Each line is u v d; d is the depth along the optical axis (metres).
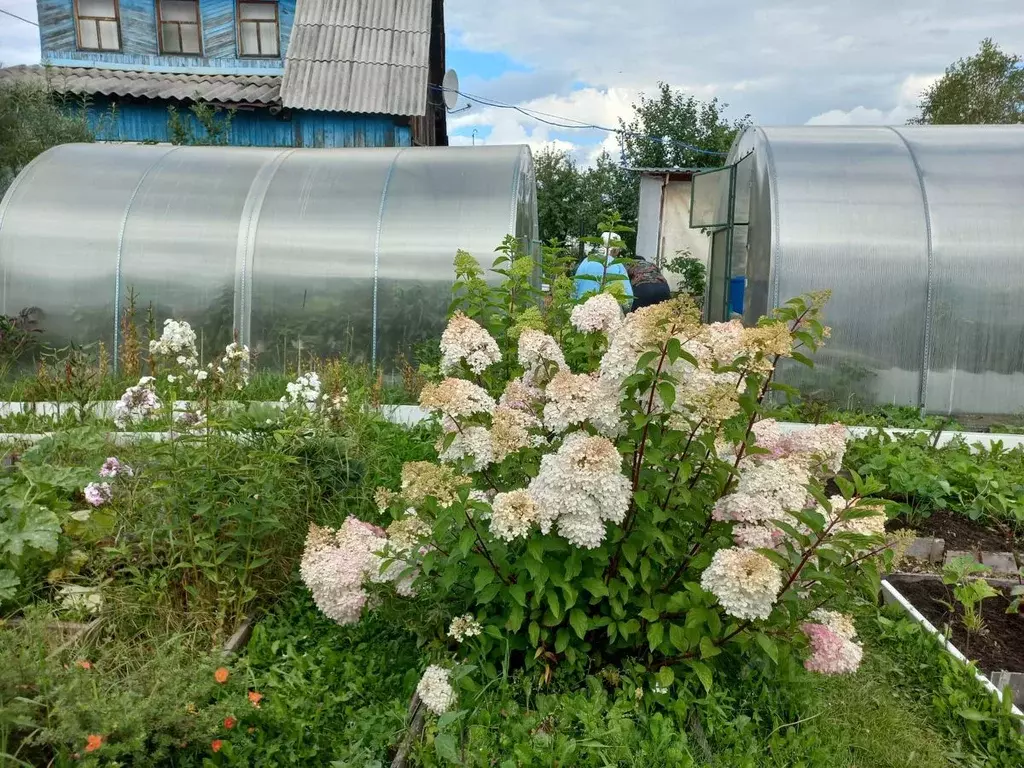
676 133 20.81
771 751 2.50
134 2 13.51
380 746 2.47
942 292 6.85
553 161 21.27
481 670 2.63
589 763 2.30
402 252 7.29
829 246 7.00
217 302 7.32
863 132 7.89
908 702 2.96
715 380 2.54
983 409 6.90
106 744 2.04
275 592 3.31
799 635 2.44
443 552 2.62
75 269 7.27
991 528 4.63
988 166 7.25
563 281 4.75
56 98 12.17
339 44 13.37
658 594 2.62
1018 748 2.66
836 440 2.83
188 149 8.32
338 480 3.96
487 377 3.95
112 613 2.95
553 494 2.31
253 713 2.45
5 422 5.23
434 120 17.80
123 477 3.42
